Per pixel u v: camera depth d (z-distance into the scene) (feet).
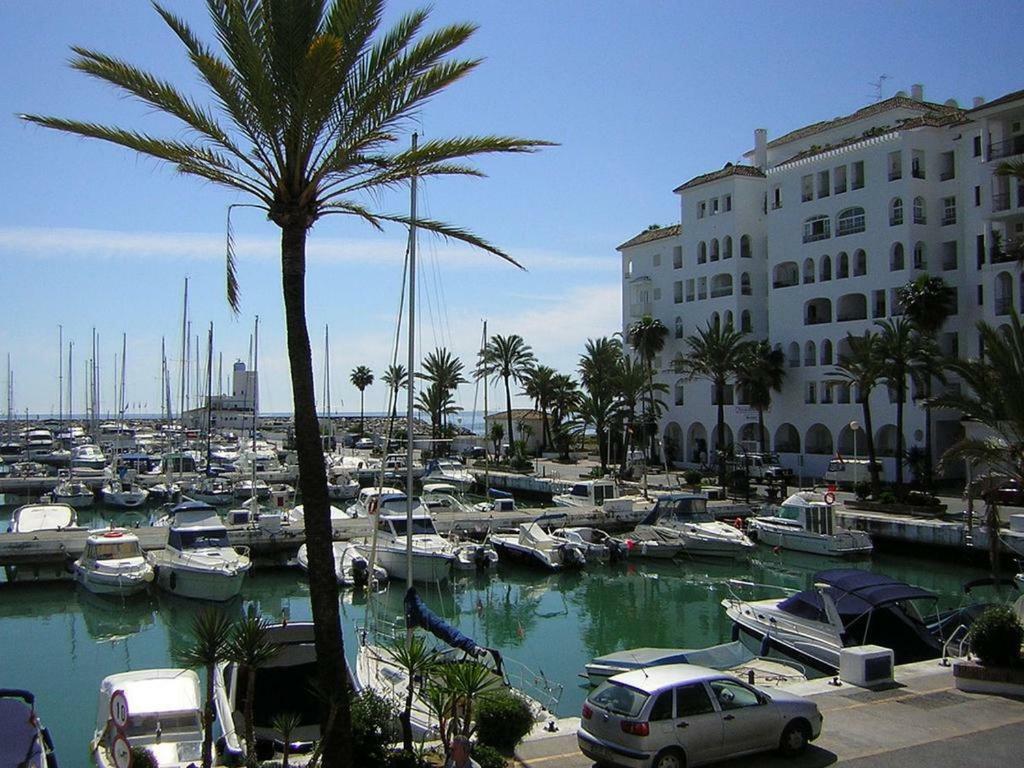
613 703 42.34
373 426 425.69
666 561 138.62
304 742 51.78
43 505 155.33
